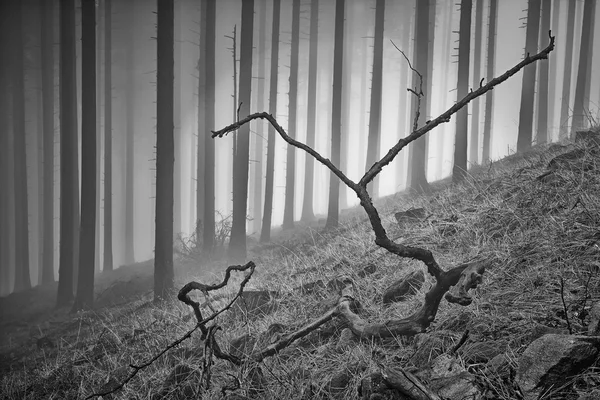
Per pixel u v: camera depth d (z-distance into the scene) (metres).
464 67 16.09
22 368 10.07
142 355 5.80
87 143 17.19
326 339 4.04
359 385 2.97
